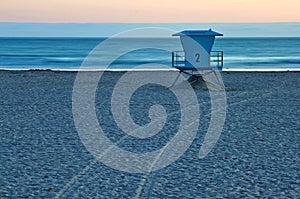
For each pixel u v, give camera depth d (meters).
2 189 20.06
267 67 123.56
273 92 56.09
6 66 132.50
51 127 35.00
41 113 41.16
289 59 161.38
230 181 21.30
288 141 29.97
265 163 24.55
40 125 35.72
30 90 57.59
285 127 34.69
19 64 142.00
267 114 40.50
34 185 20.62
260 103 46.94
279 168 23.53
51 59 167.50
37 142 29.81
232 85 63.69
